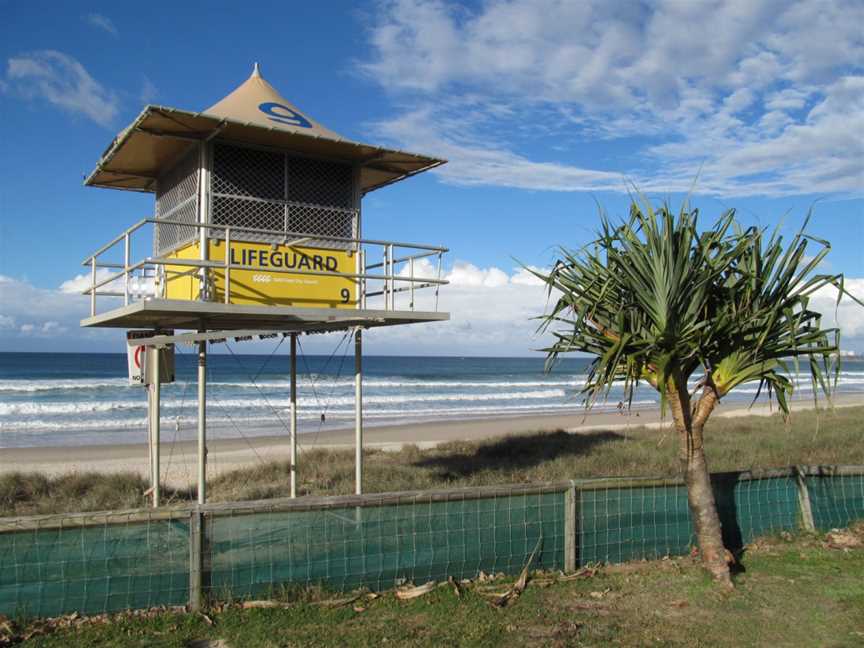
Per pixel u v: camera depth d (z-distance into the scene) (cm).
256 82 973
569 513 694
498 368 11850
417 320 931
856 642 537
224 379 6519
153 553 575
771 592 639
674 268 616
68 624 545
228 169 891
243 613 571
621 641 539
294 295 917
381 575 629
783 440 1962
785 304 619
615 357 611
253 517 595
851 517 847
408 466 1645
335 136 938
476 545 662
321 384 6134
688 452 682
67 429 2930
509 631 554
